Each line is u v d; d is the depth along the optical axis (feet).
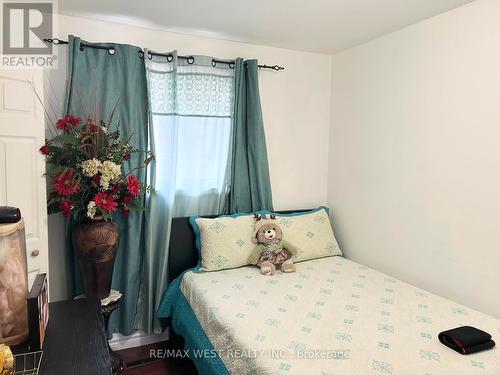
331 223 10.84
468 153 6.91
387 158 8.79
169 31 8.63
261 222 8.94
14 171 6.07
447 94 7.27
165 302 8.35
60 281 7.97
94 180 6.87
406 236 8.32
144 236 8.46
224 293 7.13
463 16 6.91
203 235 8.57
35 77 6.37
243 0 6.82
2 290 3.58
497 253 6.48
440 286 7.55
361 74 9.56
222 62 9.12
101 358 3.67
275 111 10.14
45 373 3.39
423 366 4.71
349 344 5.27
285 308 6.49
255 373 4.90
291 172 10.55
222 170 9.43
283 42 9.45
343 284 7.68
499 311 6.47
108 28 8.05
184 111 8.84
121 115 8.01
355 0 6.75
